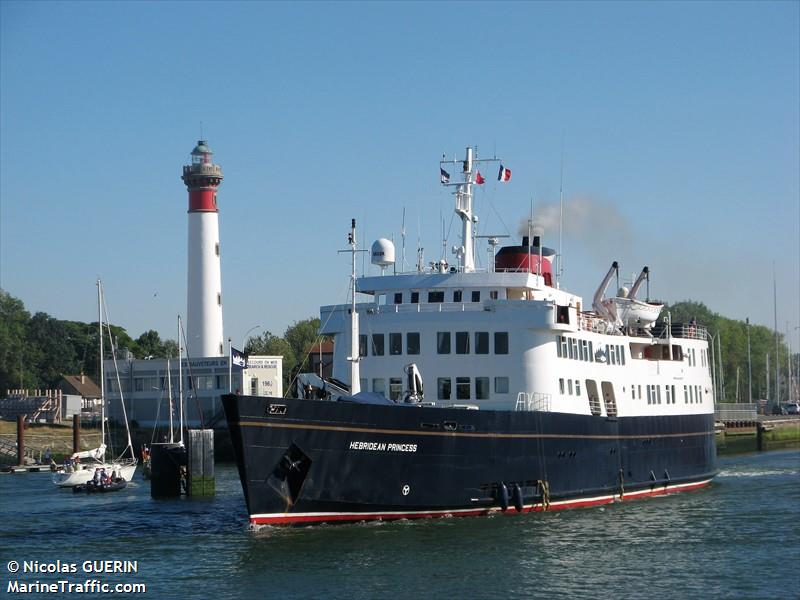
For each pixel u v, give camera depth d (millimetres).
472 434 50125
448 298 57594
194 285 133250
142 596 38906
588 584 40312
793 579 41469
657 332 72250
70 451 118438
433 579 40250
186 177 133500
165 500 71500
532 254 61812
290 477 45125
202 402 126312
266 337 166125
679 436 69125
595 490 58750
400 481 47812
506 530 48969
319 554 43188
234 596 38281
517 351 54688
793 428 148750
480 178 61125
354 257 51688
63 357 196250
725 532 51312
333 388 50250
